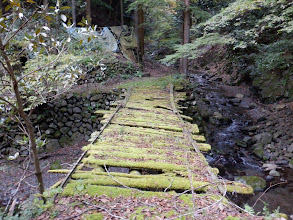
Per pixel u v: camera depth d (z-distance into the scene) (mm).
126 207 1782
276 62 7078
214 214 1709
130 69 8422
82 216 1661
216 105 8477
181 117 4590
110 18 12414
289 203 3979
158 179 2223
